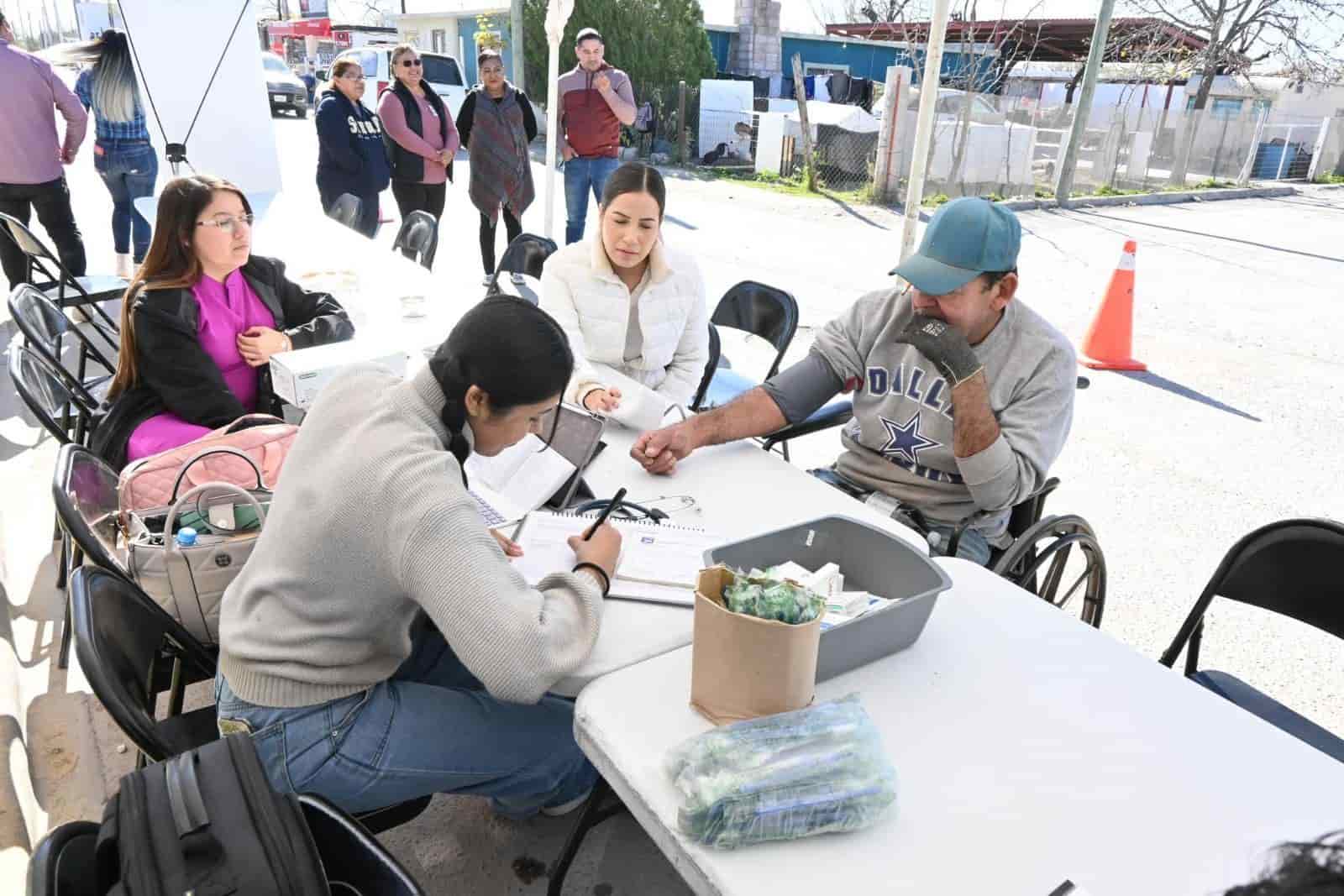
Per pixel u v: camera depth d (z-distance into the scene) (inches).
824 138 517.7
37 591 109.3
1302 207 538.9
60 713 90.4
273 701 55.3
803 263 307.9
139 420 98.9
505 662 49.8
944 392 84.0
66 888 35.6
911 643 55.6
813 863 39.7
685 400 115.7
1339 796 45.3
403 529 50.6
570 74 261.7
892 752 46.7
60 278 152.1
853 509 75.4
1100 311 213.0
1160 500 144.8
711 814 39.9
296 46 1066.7
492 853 76.6
